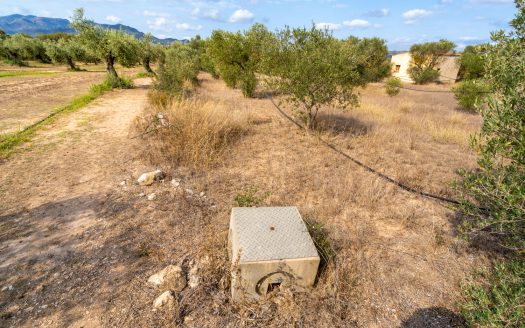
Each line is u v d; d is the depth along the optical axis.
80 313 2.25
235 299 2.38
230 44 14.70
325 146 6.62
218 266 2.67
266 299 2.40
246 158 5.66
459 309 2.47
